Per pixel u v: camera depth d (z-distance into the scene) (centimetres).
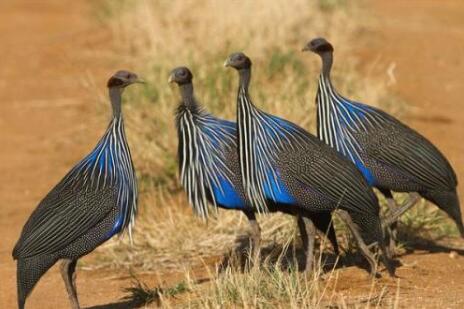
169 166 2755
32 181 2973
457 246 2209
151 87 3050
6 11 5041
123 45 4119
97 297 2034
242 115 1889
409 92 3528
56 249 1795
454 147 2962
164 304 1830
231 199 1936
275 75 3216
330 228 1973
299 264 2075
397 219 2088
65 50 4216
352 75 3319
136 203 1873
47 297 2062
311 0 4088
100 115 3406
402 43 4159
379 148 1975
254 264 1880
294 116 2747
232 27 3472
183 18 3888
